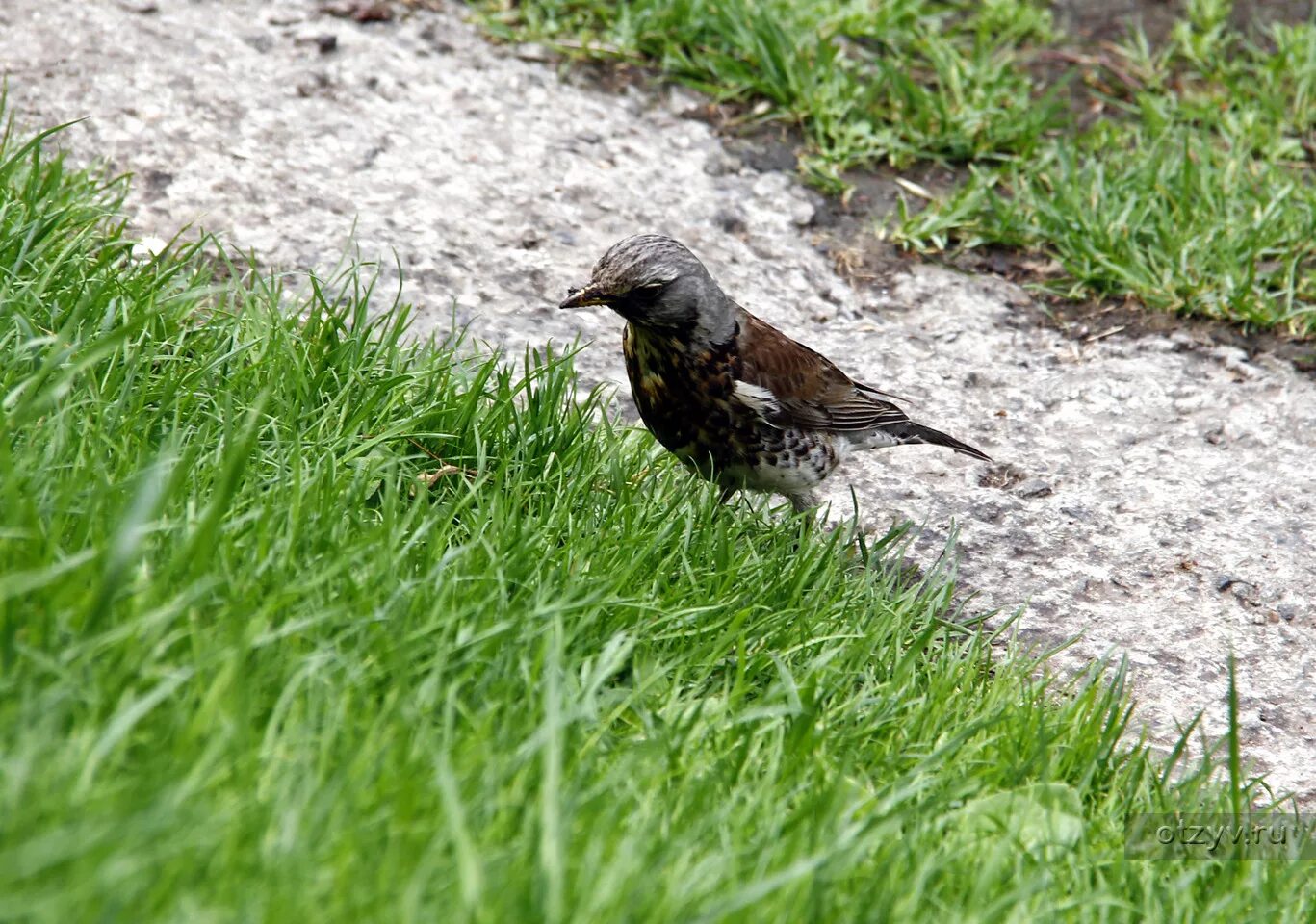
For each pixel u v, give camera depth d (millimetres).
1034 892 6391
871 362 12844
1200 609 10555
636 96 15477
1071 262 14156
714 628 8234
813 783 6938
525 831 5820
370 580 7156
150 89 13531
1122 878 7113
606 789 6254
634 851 5852
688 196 14289
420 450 9352
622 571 8289
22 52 13523
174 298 9711
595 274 9641
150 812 5172
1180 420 12641
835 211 14656
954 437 12125
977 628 9945
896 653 8750
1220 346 13578
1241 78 16938
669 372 9977
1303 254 14336
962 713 8320
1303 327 13742
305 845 5367
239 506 7570
